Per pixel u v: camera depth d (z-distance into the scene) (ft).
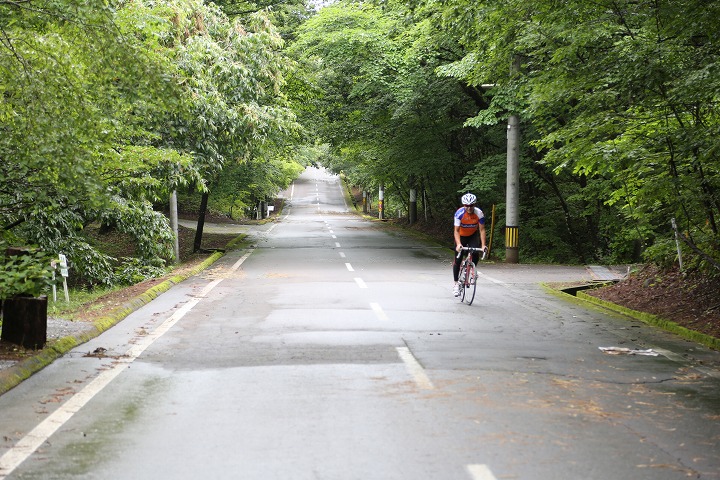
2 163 34.71
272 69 67.92
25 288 26.99
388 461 15.94
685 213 42.39
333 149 126.72
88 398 21.42
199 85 55.98
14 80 28.22
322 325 35.14
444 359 27.04
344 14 94.02
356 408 20.22
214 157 66.49
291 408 20.24
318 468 15.51
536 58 54.54
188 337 31.83
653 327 36.27
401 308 41.45
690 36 35.68
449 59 90.02
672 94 34.50
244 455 16.37
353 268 68.44
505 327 35.27
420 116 103.86
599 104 38.86
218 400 21.16
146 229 61.62
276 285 53.72
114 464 15.81
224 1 100.99
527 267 71.51
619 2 39.75
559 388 22.79
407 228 154.92
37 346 27.22
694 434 18.08
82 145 30.30
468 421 19.01
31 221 50.01
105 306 40.47
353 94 100.22
